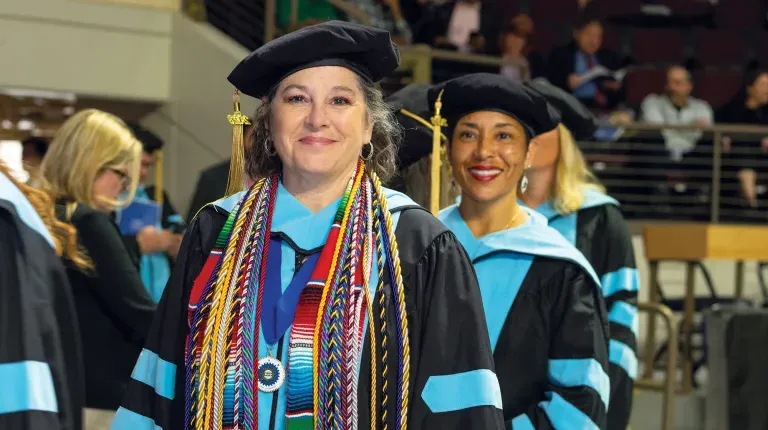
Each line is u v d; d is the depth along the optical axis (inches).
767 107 422.9
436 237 86.1
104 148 148.2
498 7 445.4
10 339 85.6
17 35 319.9
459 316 84.6
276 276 84.5
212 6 357.7
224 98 332.8
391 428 82.0
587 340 117.7
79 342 97.9
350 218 85.4
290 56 84.2
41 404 84.8
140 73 338.0
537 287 120.5
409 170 136.8
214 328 83.2
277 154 91.4
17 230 88.2
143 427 88.3
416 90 147.6
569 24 451.2
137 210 193.2
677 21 466.6
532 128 124.3
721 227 252.1
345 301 82.3
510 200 125.5
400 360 82.0
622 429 156.3
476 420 82.7
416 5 426.6
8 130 344.5
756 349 201.2
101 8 331.6
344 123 84.7
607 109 425.4
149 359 89.2
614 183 392.5
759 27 466.6
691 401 248.4
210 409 82.1
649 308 226.1
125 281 143.2
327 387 80.8
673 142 399.2
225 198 91.1
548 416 116.1
